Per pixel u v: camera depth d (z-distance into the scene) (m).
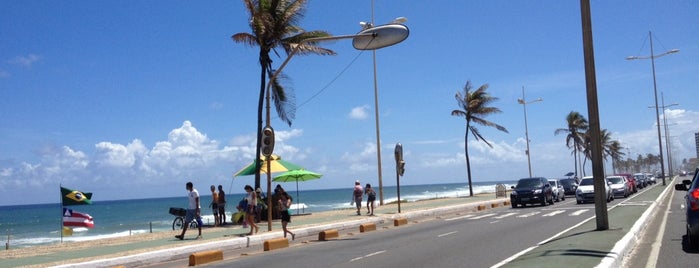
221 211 27.41
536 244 14.97
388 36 18.00
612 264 10.28
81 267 13.89
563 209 31.00
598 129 16.05
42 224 59.41
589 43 15.99
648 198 36.53
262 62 28.58
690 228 11.91
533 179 37.66
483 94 54.84
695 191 12.02
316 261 13.88
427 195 95.12
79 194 22.22
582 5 16.09
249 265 13.80
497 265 11.55
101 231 40.56
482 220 25.80
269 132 21.25
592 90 16.02
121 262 14.76
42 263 14.36
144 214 74.88
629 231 15.07
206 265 14.32
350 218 28.03
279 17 27.81
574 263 10.40
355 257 14.32
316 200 97.56
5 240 35.34
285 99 28.88
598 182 16.03
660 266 10.84
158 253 15.88
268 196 21.58
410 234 20.41
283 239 18.00
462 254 13.83
